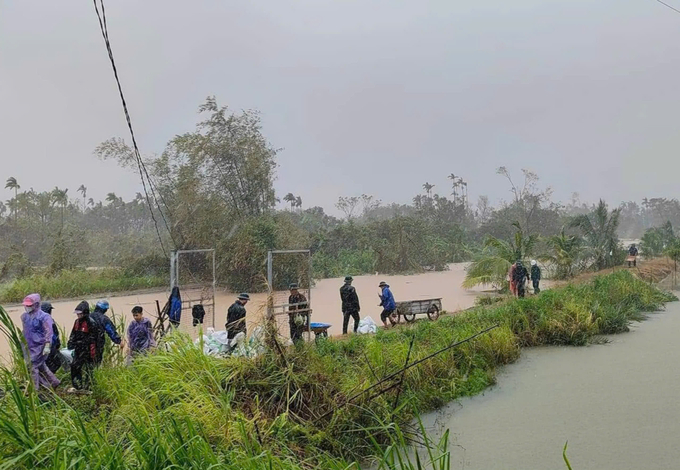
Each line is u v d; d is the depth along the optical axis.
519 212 60.12
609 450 7.18
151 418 5.63
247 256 27.55
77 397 7.39
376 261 39.66
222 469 4.54
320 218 63.94
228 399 6.63
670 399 9.22
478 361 11.46
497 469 6.72
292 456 6.03
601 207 34.84
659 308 20.30
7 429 4.43
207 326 14.88
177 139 30.88
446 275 37.53
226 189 30.78
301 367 8.08
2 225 48.91
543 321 14.62
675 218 106.50
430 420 8.66
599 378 10.78
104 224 76.62
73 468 4.11
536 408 9.08
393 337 12.68
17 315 21.56
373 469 6.83
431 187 81.12
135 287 30.41
